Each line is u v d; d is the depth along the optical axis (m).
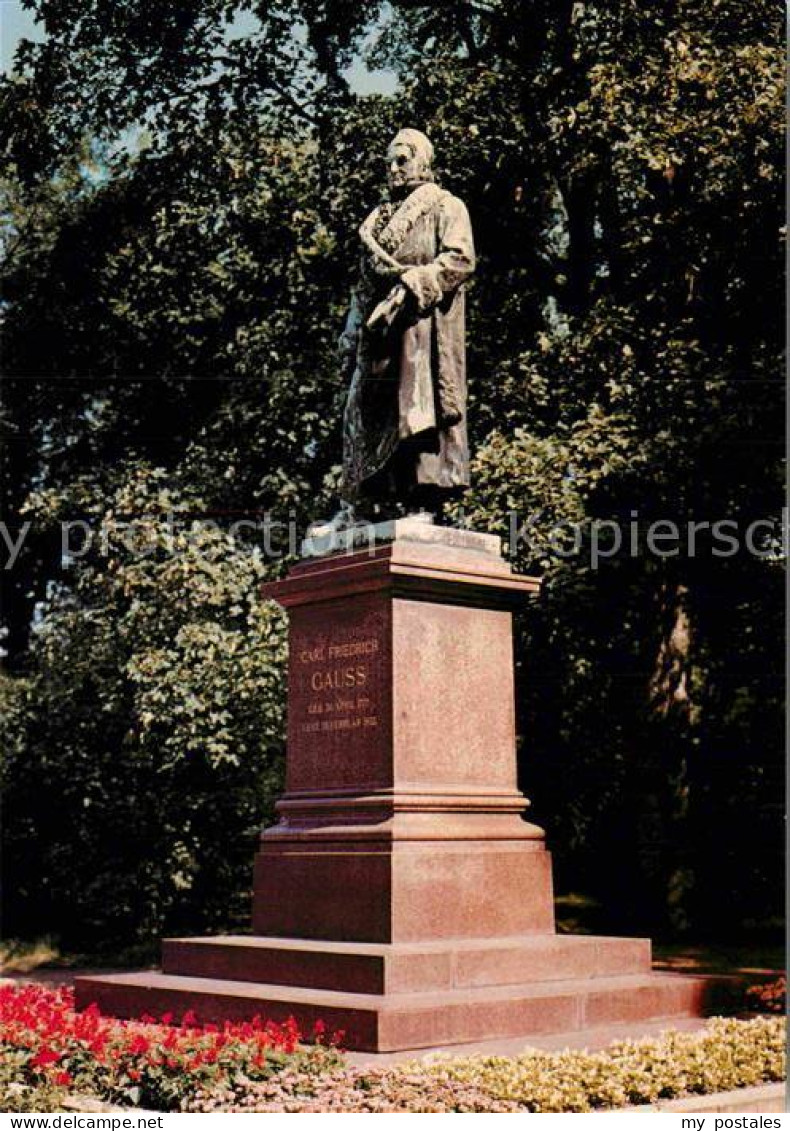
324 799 11.73
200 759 22.78
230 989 10.91
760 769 24.17
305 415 21.77
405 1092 8.33
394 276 12.38
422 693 11.55
